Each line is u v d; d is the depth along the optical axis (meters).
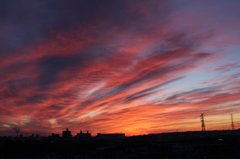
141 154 79.25
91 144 130.12
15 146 109.00
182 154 78.06
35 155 105.94
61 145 122.81
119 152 89.19
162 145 99.56
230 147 84.00
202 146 87.31
